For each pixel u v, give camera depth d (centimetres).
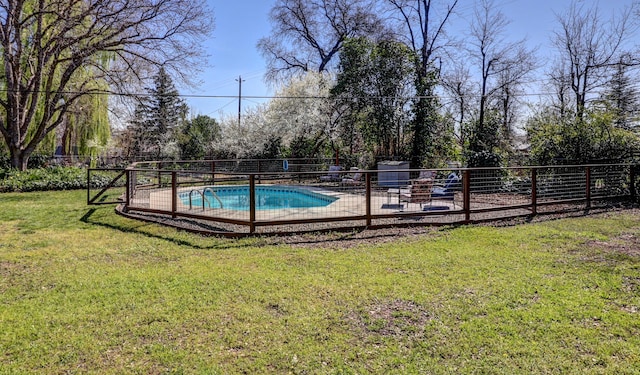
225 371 250
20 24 1436
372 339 290
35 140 1541
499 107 1986
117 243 587
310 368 254
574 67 1786
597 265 453
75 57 1512
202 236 629
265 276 428
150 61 1641
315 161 2012
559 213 801
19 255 519
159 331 302
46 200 1048
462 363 257
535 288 382
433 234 628
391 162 1412
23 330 302
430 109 1619
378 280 411
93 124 1931
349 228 663
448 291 379
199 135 3059
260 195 1219
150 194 1050
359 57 1764
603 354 264
